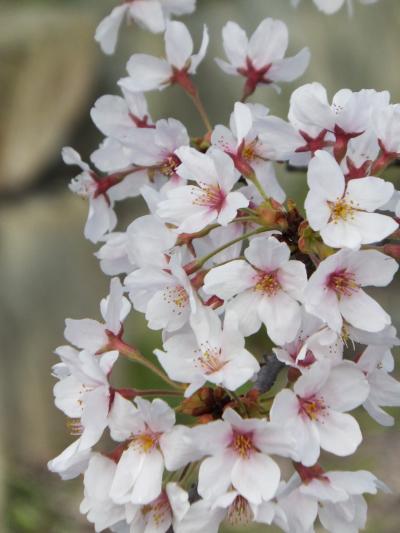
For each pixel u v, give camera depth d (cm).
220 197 62
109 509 60
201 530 59
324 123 62
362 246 62
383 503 148
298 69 73
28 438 184
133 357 62
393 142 62
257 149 66
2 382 184
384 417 62
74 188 73
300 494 60
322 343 59
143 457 59
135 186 73
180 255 62
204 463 58
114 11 77
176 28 73
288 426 58
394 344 60
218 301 62
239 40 73
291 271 60
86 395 59
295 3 83
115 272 70
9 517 154
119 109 72
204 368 59
